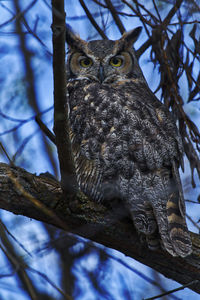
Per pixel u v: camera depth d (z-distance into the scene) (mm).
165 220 7934
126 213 8258
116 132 8641
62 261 10242
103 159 8500
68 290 9961
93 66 10945
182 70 10531
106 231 8523
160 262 8562
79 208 8336
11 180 8148
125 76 10977
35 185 8305
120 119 8766
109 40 11414
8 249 9102
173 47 10656
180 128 10234
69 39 11438
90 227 8445
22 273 8656
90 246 10312
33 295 8664
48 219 8477
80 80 10969
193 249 8430
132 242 8523
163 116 9102
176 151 8719
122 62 11055
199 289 8680
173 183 8289
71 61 11250
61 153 7570
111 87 10172
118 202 8297
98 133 8781
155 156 8383
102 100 9234
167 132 8836
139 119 8750
